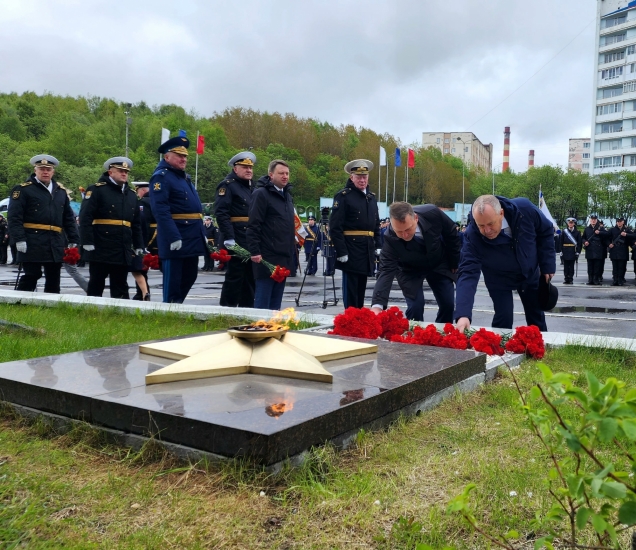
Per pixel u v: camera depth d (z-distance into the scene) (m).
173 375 3.43
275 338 4.03
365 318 5.36
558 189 69.19
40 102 116.25
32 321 6.66
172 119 98.31
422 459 2.93
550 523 2.27
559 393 1.38
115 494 2.51
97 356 4.10
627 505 1.36
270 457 2.55
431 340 5.00
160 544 2.12
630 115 87.38
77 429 3.10
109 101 121.31
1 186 72.31
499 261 6.02
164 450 2.83
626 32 86.94
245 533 2.23
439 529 2.21
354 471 2.77
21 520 2.25
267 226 8.13
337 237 8.28
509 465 2.85
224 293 9.02
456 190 111.19
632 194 66.38
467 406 3.89
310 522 2.30
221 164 78.44
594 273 18.06
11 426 3.33
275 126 111.88
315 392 3.26
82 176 70.38
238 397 3.12
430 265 6.78
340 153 115.75
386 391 3.33
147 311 7.50
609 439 1.29
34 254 9.59
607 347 5.36
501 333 5.78
